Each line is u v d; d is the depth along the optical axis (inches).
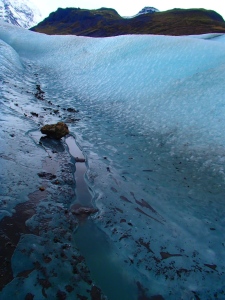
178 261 188.1
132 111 535.2
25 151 282.0
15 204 199.3
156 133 432.5
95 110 541.0
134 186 274.7
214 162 343.3
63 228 194.9
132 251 189.9
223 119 441.4
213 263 192.2
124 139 402.9
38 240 174.6
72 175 273.3
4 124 324.5
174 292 166.4
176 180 299.9
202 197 272.2
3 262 151.6
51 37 1358.3
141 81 681.6
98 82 738.2
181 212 243.3
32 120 382.6
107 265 176.2
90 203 235.3
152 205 247.0
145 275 173.9
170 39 892.0
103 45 1061.1
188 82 608.4
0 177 220.8
